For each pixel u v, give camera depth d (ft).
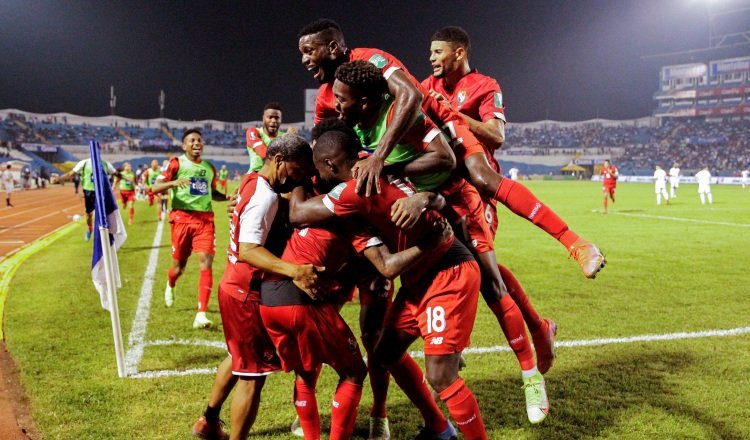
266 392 15.94
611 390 15.70
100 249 17.84
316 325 11.44
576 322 22.53
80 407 14.75
